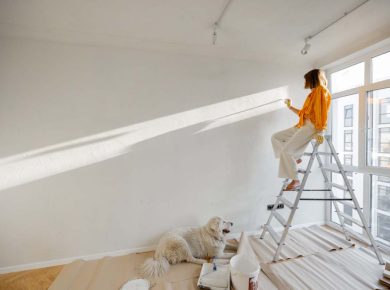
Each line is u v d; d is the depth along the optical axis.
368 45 2.28
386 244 2.30
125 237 2.34
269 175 2.79
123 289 1.71
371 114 2.37
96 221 2.27
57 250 2.18
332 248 2.32
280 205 2.84
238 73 2.67
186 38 2.32
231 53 2.61
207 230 2.22
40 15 1.89
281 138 2.44
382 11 1.86
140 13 1.88
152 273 1.89
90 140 2.26
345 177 2.18
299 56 2.79
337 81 2.84
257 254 2.22
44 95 2.15
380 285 1.68
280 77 2.83
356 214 2.65
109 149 2.30
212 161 2.59
